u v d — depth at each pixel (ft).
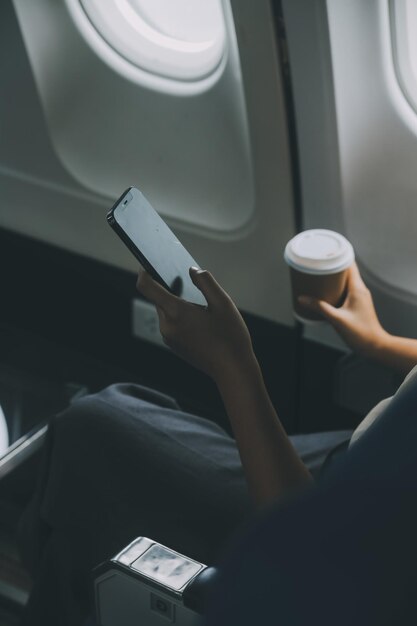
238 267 6.70
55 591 4.73
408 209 5.86
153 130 6.56
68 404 6.67
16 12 6.39
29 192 7.34
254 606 1.51
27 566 5.11
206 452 4.61
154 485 4.50
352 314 5.60
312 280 5.51
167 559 3.74
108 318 7.55
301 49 5.40
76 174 7.02
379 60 5.43
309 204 6.14
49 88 6.73
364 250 6.08
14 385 6.83
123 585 3.73
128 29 6.34
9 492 6.73
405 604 1.48
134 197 4.74
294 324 6.65
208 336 4.20
